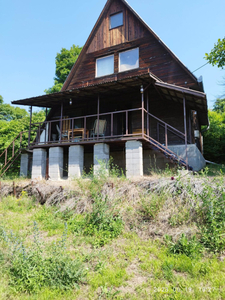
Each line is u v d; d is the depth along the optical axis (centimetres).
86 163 1420
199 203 632
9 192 995
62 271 446
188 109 1249
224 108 2598
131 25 1454
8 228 679
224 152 2056
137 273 473
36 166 1259
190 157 1144
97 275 466
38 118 2503
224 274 445
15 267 446
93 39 1574
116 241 596
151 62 1357
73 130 1271
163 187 726
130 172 1022
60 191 859
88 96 1262
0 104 3644
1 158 1978
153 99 1326
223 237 531
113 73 1459
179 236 561
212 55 1011
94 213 673
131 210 689
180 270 471
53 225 695
